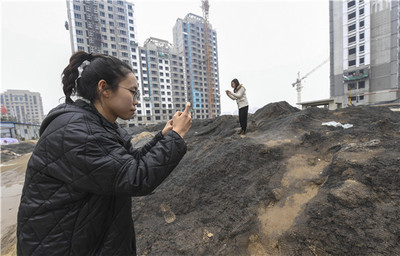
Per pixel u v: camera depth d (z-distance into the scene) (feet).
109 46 132.36
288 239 5.69
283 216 6.54
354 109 17.46
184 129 2.72
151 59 154.40
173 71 170.19
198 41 195.00
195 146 19.40
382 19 91.76
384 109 17.03
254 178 8.95
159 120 157.28
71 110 2.41
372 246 4.52
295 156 9.96
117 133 2.89
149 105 153.28
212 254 6.03
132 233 3.29
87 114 2.45
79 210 2.40
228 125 22.84
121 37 137.69
